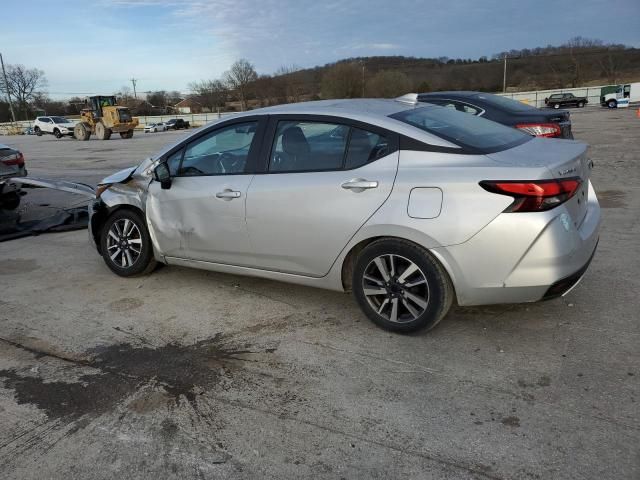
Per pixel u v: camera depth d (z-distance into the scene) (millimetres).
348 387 3016
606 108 46625
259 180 3879
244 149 4043
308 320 3908
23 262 5750
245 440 2609
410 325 3449
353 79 67875
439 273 3236
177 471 2416
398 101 4199
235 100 86188
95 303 4449
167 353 3527
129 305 4371
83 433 2719
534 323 3629
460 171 3121
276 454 2500
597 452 2379
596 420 2592
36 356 3559
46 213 8500
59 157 19797
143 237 4785
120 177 5008
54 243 6516
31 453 2582
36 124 45000
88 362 3453
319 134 3682
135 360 3451
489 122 4090
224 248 4184
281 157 3840
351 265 3705
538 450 2418
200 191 4203
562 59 85125
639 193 7488
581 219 3408
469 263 3121
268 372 3225
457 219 3088
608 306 3812
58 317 4191
